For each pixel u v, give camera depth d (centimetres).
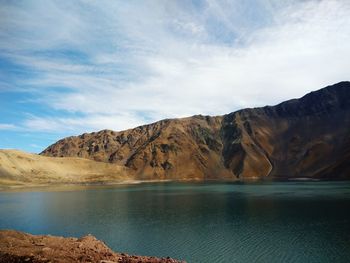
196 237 4869
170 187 17325
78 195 12162
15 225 6003
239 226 5616
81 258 2173
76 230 5491
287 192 11881
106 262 2133
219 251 4125
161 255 4006
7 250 2225
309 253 3969
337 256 3834
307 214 6625
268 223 5819
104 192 13712
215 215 6862
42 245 2475
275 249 4162
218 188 15538
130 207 8406
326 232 4997
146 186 18700
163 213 7288
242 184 18988
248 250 4153
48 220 6494
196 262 3722
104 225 5897
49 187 17350
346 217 6162
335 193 10906
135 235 5062
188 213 7225
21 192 13750
